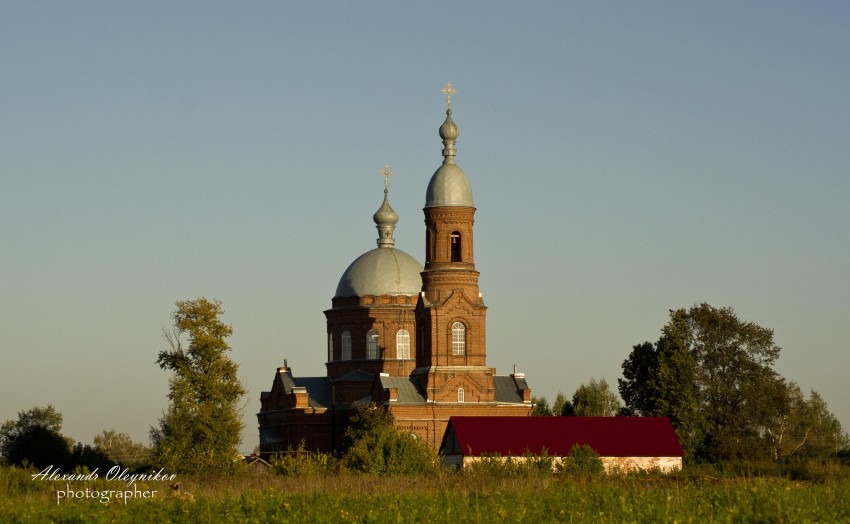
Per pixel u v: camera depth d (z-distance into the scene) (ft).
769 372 422.41
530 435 347.97
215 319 328.29
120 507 174.09
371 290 437.17
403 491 210.38
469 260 396.57
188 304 327.67
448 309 390.01
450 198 394.93
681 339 419.95
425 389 387.75
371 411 364.79
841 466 299.38
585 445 298.15
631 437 354.13
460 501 175.22
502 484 217.15
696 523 146.20
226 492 193.16
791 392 500.74
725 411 414.00
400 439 289.94
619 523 149.18
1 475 213.46
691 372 411.13
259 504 170.40
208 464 288.71
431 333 389.39
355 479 240.94
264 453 420.36
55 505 182.19
